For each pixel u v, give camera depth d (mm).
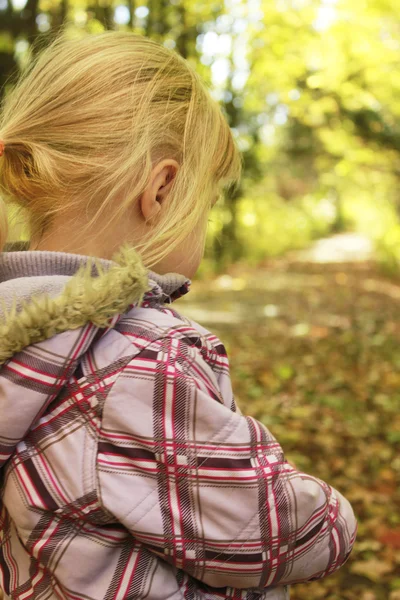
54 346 796
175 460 800
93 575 816
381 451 4887
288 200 35656
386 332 10375
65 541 817
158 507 800
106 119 896
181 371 825
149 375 818
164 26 12234
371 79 13000
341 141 18125
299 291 15758
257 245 23625
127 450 808
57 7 9719
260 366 7715
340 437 5195
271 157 27484
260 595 894
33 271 869
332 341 9398
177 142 921
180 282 937
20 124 928
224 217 18609
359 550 3434
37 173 916
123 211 897
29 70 985
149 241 893
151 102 911
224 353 941
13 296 828
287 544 830
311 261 24516
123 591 811
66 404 828
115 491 799
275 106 16969
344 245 33188
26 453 831
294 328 10484
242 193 18766
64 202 908
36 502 816
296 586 3135
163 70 939
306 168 33656
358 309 13188
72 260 866
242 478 809
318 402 6195
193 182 922
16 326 787
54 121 908
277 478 830
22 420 805
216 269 18312
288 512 830
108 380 822
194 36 12602
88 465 809
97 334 833
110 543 821
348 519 925
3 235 860
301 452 4879
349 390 6684
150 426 807
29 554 879
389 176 20984
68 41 973
